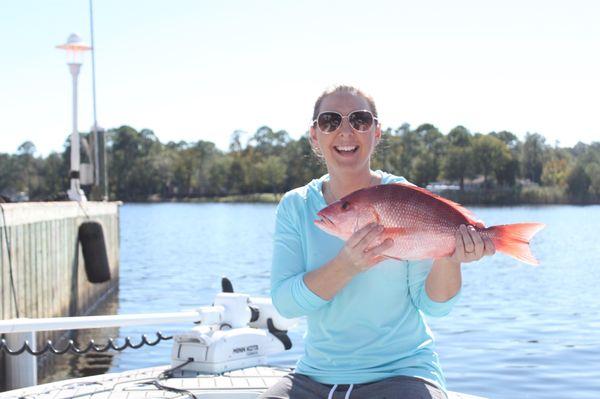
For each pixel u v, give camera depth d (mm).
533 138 97250
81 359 10859
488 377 9312
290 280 3211
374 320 3197
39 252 11117
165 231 53000
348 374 3180
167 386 4516
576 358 10367
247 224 62219
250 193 116500
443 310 3178
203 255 32625
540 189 89562
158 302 17531
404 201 2883
